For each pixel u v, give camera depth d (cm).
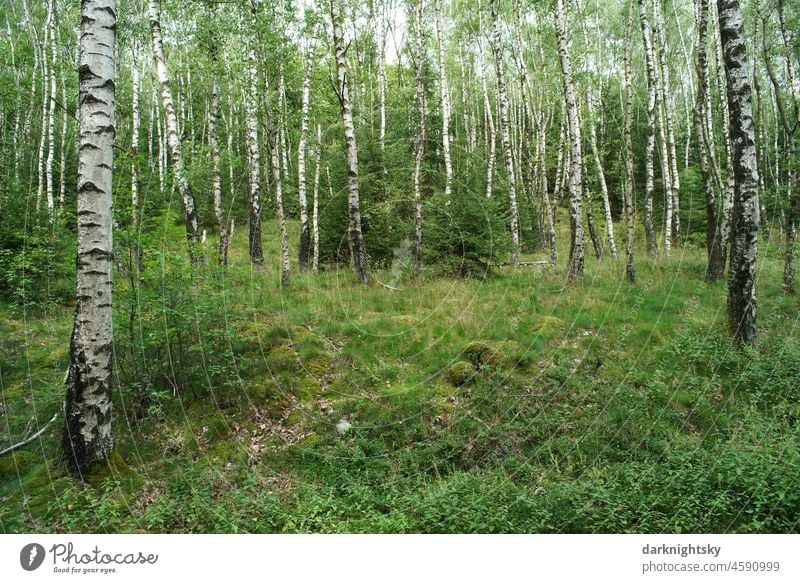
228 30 1069
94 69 466
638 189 2023
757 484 395
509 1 1853
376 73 2116
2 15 1858
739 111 679
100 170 470
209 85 1355
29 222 1088
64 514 415
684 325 737
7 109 1611
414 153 1308
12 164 1694
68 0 1399
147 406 594
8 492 455
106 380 480
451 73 2373
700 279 1002
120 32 1415
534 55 1886
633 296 888
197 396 617
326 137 1695
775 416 508
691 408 571
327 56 1368
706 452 464
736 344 671
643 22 1204
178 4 1258
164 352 651
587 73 1507
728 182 952
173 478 489
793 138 980
